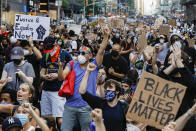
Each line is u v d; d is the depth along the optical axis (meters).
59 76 7.21
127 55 12.42
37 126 6.32
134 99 5.14
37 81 9.33
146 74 5.13
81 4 102.94
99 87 8.02
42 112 8.35
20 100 7.11
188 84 5.41
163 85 5.09
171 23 25.67
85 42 13.77
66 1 87.56
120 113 5.67
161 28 16.44
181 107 5.42
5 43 15.57
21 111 6.14
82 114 7.26
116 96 5.66
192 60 8.93
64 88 7.25
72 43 13.36
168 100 5.08
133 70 7.88
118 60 9.33
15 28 11.20
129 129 5.95
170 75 5.53
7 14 52.88
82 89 5.64
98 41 18.97
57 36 17.52
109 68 9.30
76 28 21.77
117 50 9.24
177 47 5.45
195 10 69.19
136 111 5.14
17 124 5.12
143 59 11.01
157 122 5.09
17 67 8.36
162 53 12.13
